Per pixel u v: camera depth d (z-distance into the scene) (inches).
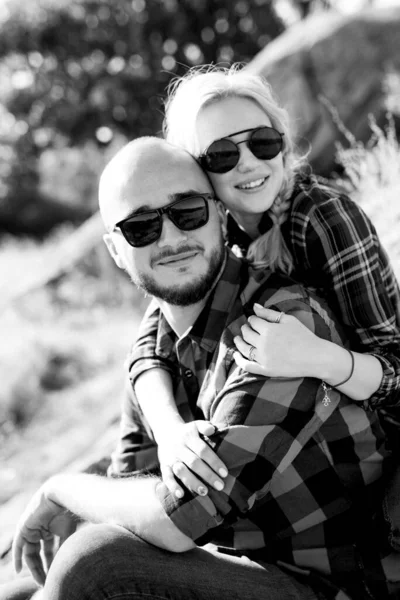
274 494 67.3
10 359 236.2
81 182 711.1
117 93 523.5
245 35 534.0
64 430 185.8
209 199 75.0
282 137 89.1
